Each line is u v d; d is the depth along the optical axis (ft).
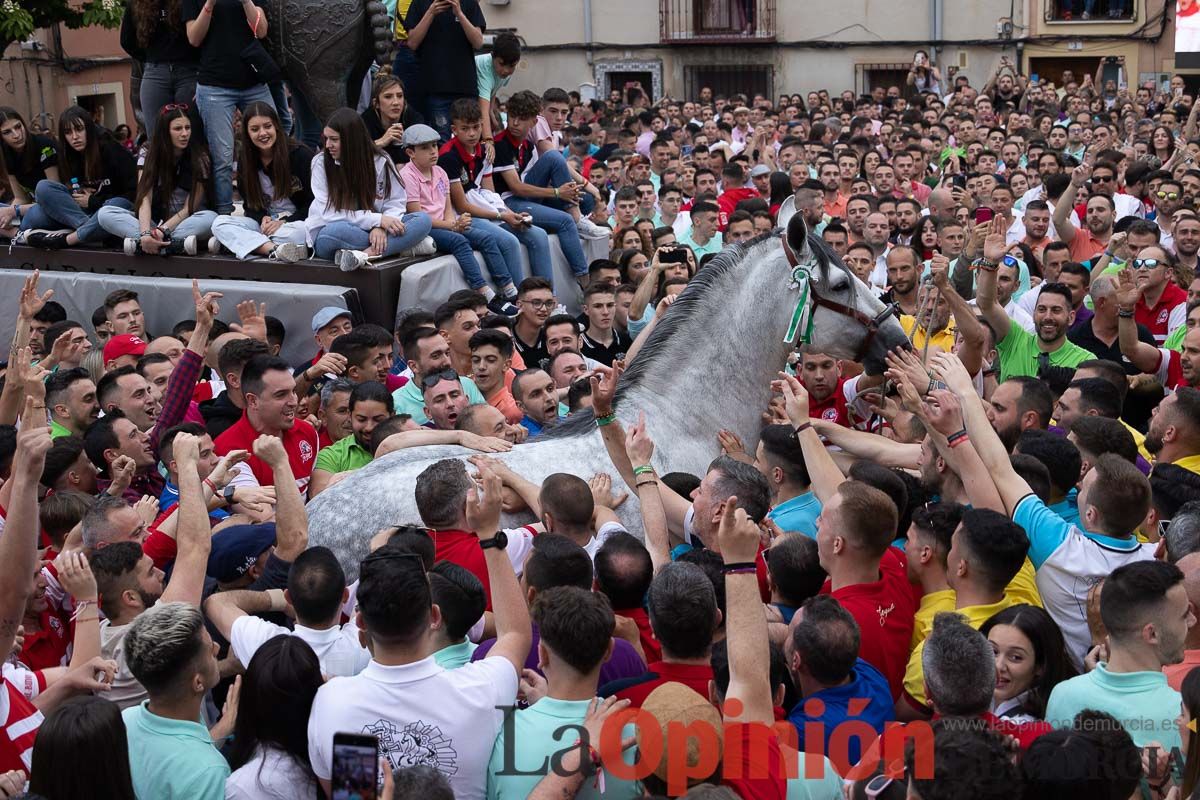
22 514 14.87
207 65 32.07
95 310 31.60
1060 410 23.02
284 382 21.74
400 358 29.84
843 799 13.17
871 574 16.24
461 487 17.57
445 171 34.06
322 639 15.19
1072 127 66.13
